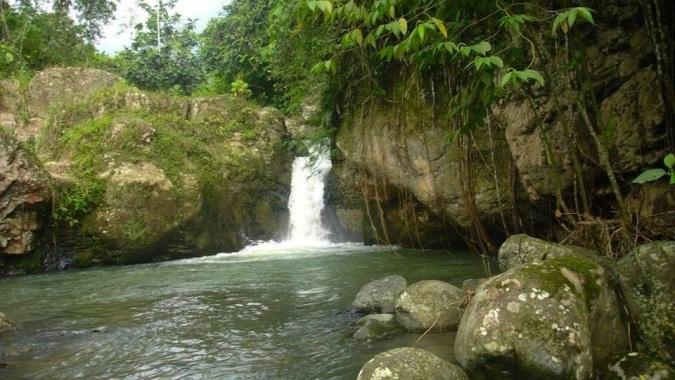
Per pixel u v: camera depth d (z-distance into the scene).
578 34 4.62
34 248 9.79
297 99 9.69
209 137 13.36
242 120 14.30
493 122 7.18
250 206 13.16
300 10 3.61
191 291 6.79
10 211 9.42
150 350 4.19
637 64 4.84
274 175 14.03
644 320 3.23
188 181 11.50
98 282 8.06
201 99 14.34
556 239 6.64
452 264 7.45
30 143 13.21
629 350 3.13
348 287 6.42
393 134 8.17
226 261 10.18
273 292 6.42
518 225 7.14
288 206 14.34
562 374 2.75
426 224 9.13
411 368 2.92
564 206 4.81
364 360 3.69
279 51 8.87
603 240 4.28
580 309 2.96
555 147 5.55
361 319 4.60
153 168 11.27
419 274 6.74
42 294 7.11
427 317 4.20
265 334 4.52
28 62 16.17
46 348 4.30
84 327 5.03
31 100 14.51
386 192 8.85
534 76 2.91
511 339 2.88
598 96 5.10
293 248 12.05
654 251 3.43
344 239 12.98
